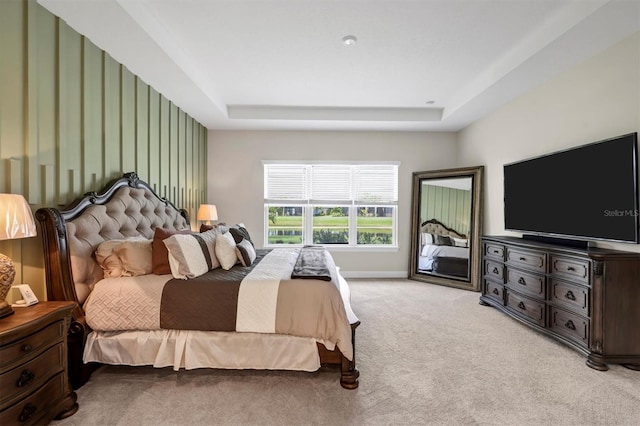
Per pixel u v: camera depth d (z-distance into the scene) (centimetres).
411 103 421
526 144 342
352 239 514
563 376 202
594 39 232
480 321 301
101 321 191
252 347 193
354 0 212
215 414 164
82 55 227
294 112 438
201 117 429
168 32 251
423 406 170
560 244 276
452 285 439
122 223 244
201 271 220
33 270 191
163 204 318
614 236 227
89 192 226
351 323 193
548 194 294
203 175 478
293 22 237
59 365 158
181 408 168
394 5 216
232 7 220
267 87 365
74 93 221
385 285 451
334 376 200
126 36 228
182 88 325
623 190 220
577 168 260
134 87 291
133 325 192
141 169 304
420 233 492
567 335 238
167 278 207
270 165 507
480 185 423
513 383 193
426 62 303
